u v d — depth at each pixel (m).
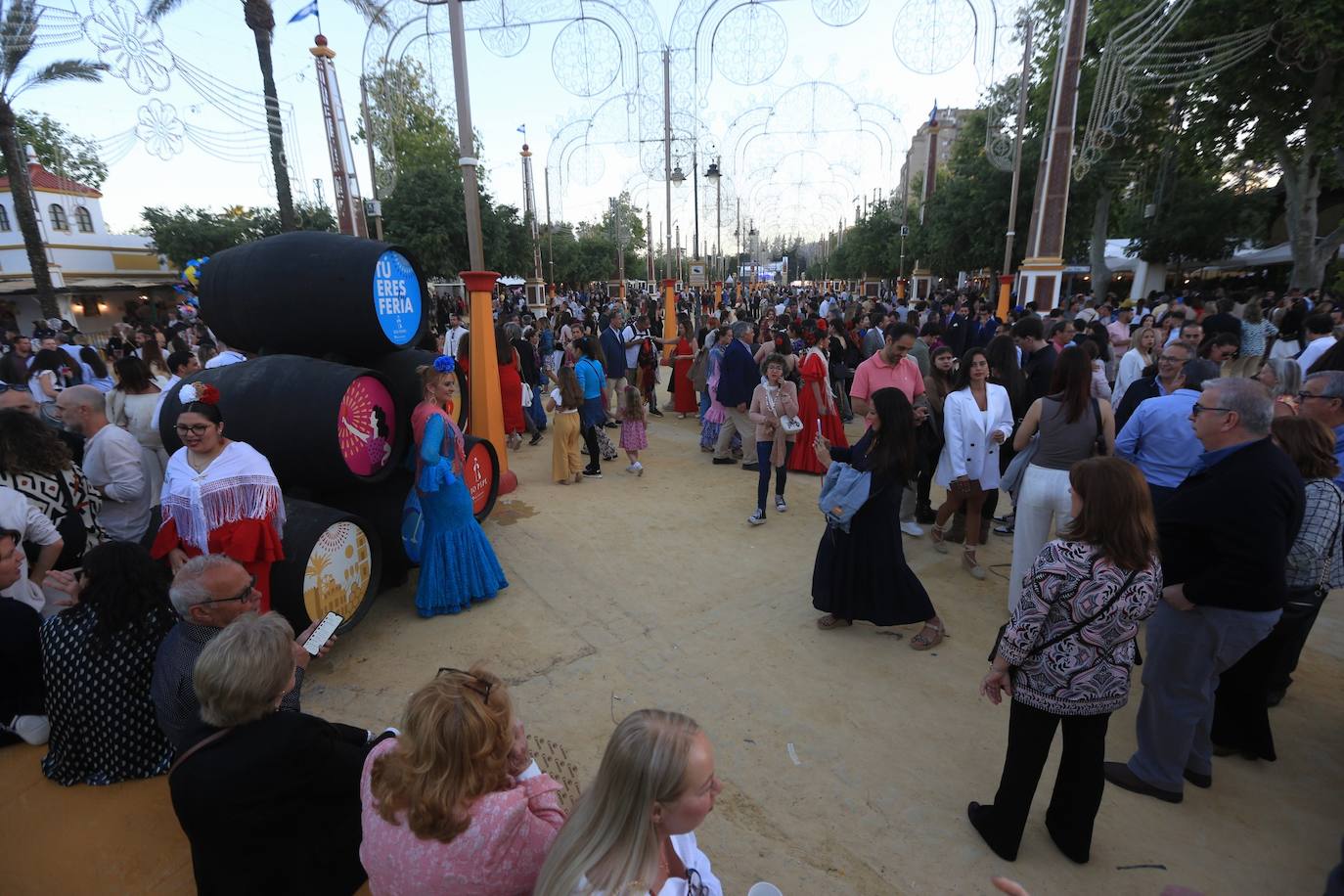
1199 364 4.04
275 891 2.14
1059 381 4.23
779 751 3.42
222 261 4.70
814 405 8.09
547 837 1.72
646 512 6.91
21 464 3.65
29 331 28.67
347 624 4.16
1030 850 2.82
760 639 4.49
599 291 49.03
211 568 2.50
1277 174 24.50
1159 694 3.00
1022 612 2.49
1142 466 4.14
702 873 1.79
